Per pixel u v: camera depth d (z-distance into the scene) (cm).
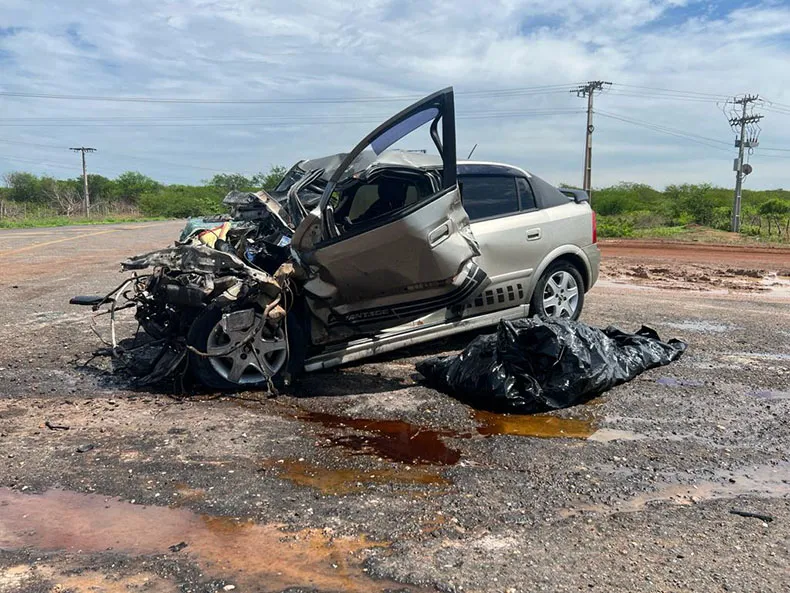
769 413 477
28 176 6925
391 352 649
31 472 367
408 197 567
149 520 315
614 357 538
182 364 526
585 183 4375
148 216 6581
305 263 524
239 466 379
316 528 308
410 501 337
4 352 630
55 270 1283
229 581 263
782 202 4131
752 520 319
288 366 532
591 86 4316
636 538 300
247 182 7062
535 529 308
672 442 423
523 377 484
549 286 693
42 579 264
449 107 511
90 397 506
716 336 723
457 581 263
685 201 4369
